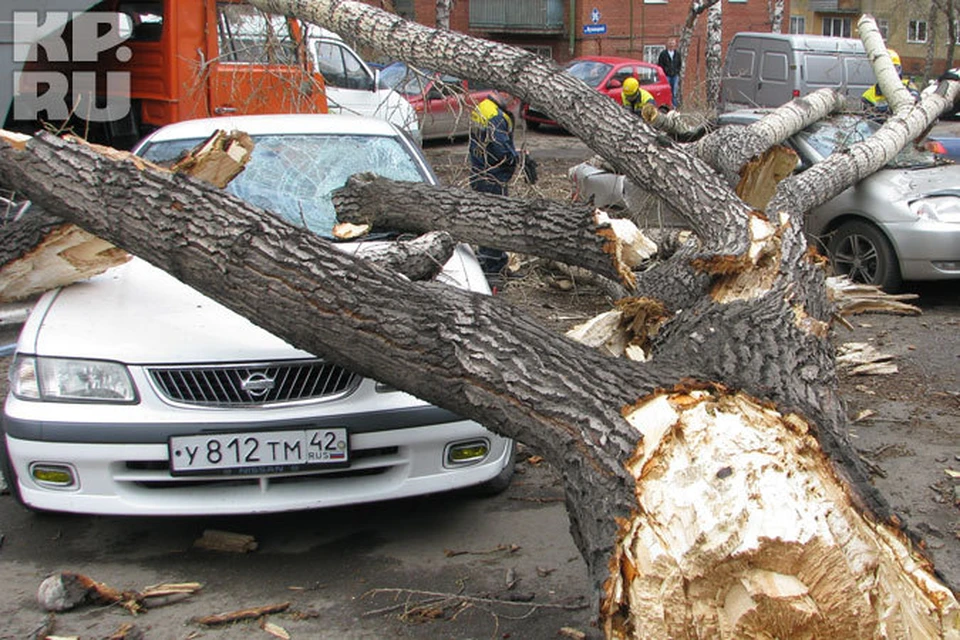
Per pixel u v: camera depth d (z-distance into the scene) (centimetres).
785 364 335
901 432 539
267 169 541
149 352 380
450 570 389
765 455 275
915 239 782
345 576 385
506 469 451
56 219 425
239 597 370
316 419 379
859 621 253
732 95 2027
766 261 404
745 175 607
